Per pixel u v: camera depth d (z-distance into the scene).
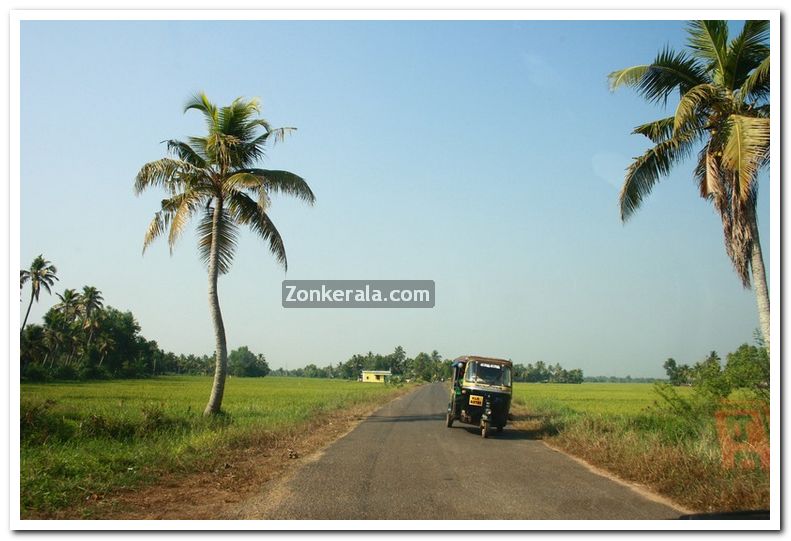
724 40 14.33
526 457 13.52
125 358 90.88
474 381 19.17
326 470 11.23
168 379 88.12
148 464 10.99
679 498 8.83
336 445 15.13
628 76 15.10
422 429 20.14
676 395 15.21
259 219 22.05
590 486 9.86
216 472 10.87
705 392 14.49
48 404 15.25
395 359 166.62
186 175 20.25
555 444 16.16
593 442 14.17
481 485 9.87
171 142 20.39
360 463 12.14
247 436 15.12
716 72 14.96
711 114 14.93
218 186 21.27
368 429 19.77
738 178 13.74
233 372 151.75
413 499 8.72
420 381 122.75
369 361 170.12
